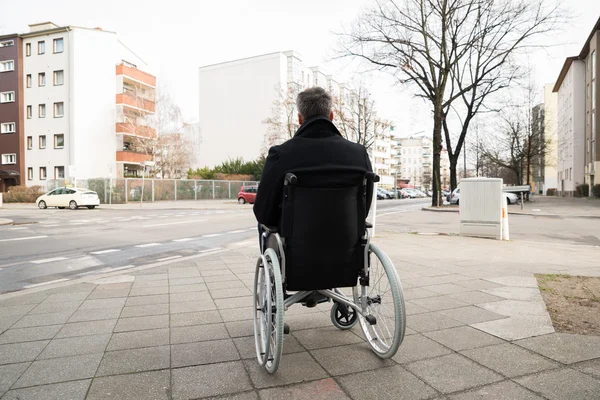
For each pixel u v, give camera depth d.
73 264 7.33
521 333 3.23
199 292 4.77
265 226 2.79
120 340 3.20
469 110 28.62
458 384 2.41
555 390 2.32
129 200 34.25
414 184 132.38
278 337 2.45
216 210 26.20
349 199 2.66
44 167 41.75
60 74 41.09
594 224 15.42
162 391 2.36
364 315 2.89
